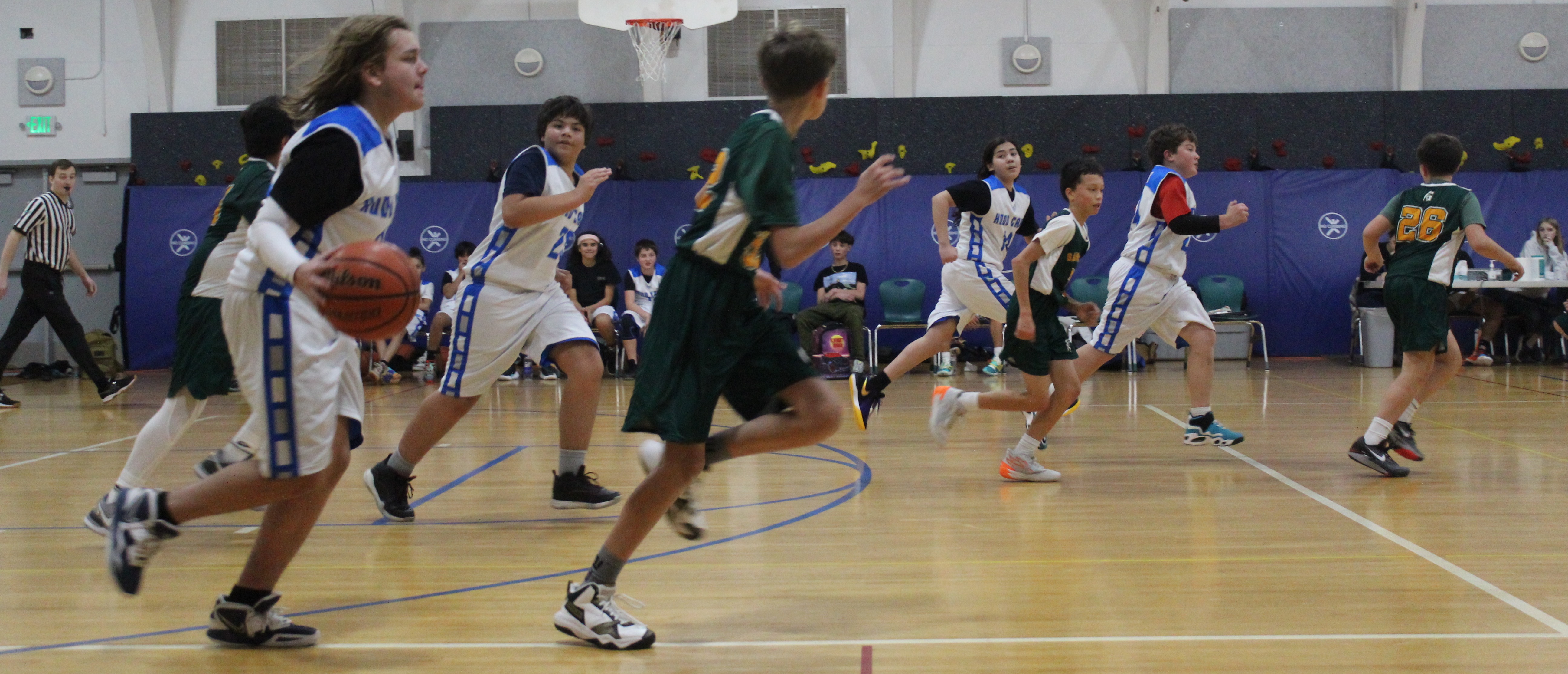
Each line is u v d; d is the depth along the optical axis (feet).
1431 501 12.32
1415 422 19.69
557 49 39.04
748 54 38.86
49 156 39.11
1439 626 7.54
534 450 17.52
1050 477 13.99
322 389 6.75
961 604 8.27
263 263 6.61
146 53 38.91
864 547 10.26
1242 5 38.70
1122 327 15.46
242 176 10.41
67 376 35.14
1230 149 36.91
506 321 11.60
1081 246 13.55
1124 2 38.65
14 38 39.09
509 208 11.00
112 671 6.86
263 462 6.61
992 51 38.93
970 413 22.56
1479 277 31.68
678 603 8.37
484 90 39.11
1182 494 12.93
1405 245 14.02
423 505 12.77
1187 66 38.86
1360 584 8.68
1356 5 38.68
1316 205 36.01
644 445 8.07
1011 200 17.98
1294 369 32.55
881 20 38.83
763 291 7.89
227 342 6.90
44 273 24.34
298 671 6.84
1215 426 15.48
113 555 6.73
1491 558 9.53
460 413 11.75
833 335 32.37
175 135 37.68
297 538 7.31
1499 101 36.68
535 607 8.32
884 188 6.80
